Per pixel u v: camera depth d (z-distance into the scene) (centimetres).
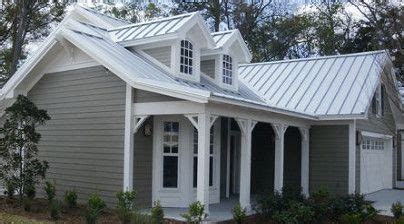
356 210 1191
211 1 3853
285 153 1881
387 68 1719
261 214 1232
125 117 1282
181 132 1361
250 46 3969
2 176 1238
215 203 1495
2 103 1603
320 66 2080
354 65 2005
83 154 1374
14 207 1200
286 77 2064
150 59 1453
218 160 1512
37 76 1510
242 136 1318
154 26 1505
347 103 1766
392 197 1886
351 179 1752
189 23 1441
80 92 1398
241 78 2148
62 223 1032
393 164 2366
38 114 1258
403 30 1260
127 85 1280
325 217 1189
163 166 1349
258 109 1314
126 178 1264
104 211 1195
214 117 1188
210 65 1630
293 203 1156
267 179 1908
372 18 1605
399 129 2472
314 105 1798
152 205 1325
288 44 4081
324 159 1805
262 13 3991
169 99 1209
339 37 3931
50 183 1324
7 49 2802
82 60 1395
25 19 2553
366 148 2008
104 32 1597
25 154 1262
